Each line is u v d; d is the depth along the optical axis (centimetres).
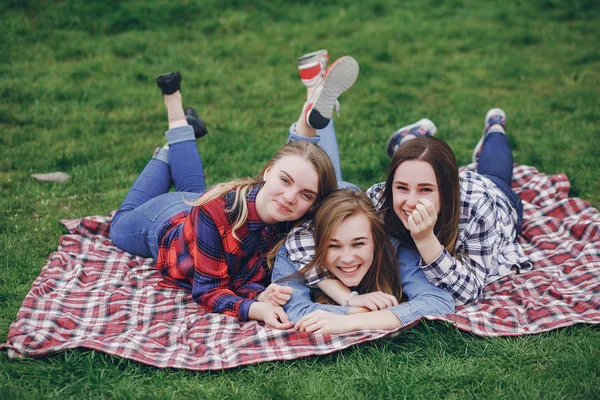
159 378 284
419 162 319
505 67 805
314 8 983
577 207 448
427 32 919
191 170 420
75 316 328
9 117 638
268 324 320
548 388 276
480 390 280
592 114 658
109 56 804
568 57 830
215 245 335
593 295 338
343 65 390
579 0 1012
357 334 306
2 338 314
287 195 320
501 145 457
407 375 287
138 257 400
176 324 329
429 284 335
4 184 512
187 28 895
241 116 670
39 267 394
